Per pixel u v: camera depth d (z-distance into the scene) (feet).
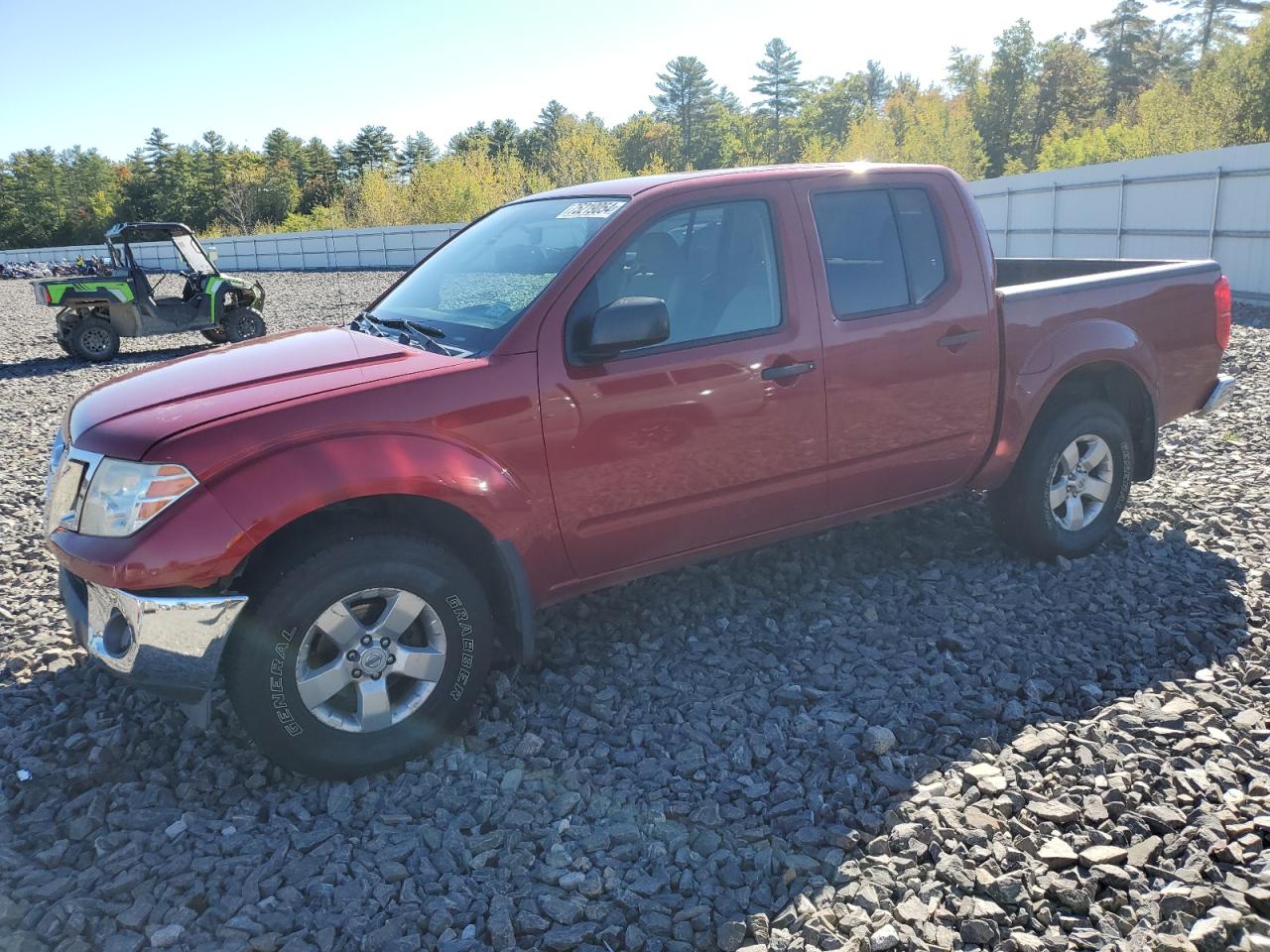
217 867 9.09
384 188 196.34
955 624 13.53
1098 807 9.43
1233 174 49.14
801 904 8.33
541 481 10.99
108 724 11.63
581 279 11.33
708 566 15.62
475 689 11.00
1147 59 343.05
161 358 52.08
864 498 13.65
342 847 9.37
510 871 8.95
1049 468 14.80
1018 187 67.92
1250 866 8.59
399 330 12.35
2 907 8.50
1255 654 12.38
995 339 14.05
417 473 10.11
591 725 11.35
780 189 12.62
